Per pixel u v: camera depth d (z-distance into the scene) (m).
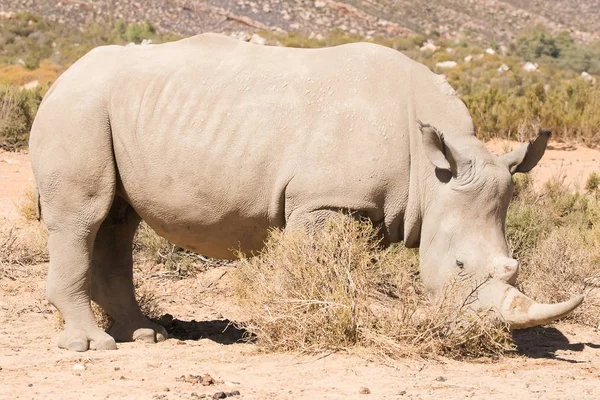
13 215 38.03
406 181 20.19
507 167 20.41
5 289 27.72
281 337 20.02
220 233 21.19
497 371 18.80
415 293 21.06
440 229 19.81
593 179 41.56
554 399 16.52
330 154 19.95
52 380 17.64
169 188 20.86
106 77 21.23
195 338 22.77
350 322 19.70
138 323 22.30
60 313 22.08
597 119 58.88
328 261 19.95
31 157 21.55
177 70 21.08
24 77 142.12
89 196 21.09
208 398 16.33
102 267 22.44
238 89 20.67
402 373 18.28
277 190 20.19
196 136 20.58
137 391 16.80
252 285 20.81
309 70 20.70
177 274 29.23
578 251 27.52
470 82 132.62
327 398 16.34
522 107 61.72
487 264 19.25
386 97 20.39
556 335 23.34
